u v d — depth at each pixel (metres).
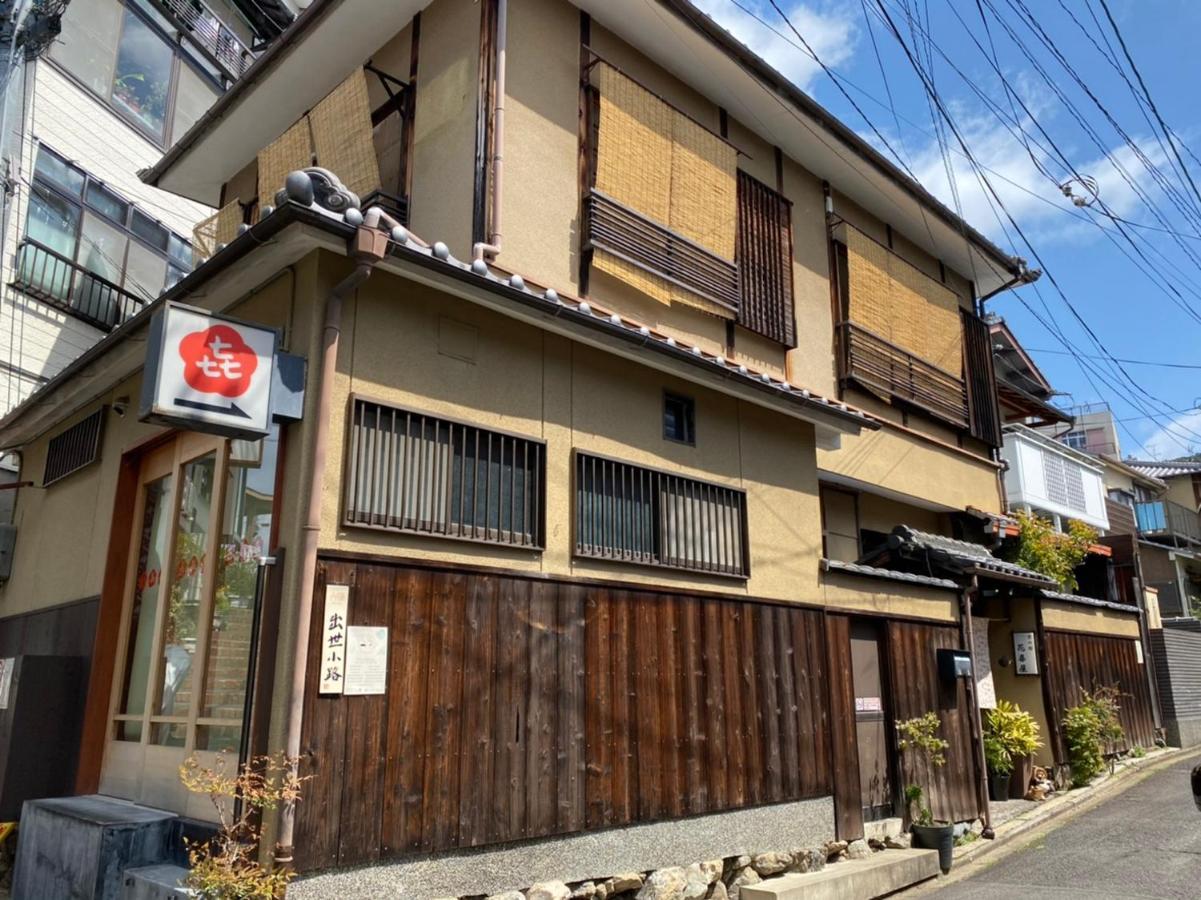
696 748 7.48
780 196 11.84
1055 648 13.88
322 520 5.48
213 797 5.00
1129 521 27.28
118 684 7.35
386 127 9.71
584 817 6.49
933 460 14.16
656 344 7.41
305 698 5.16
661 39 10.07
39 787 7.22
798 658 8.73
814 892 7.35
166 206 15.90
